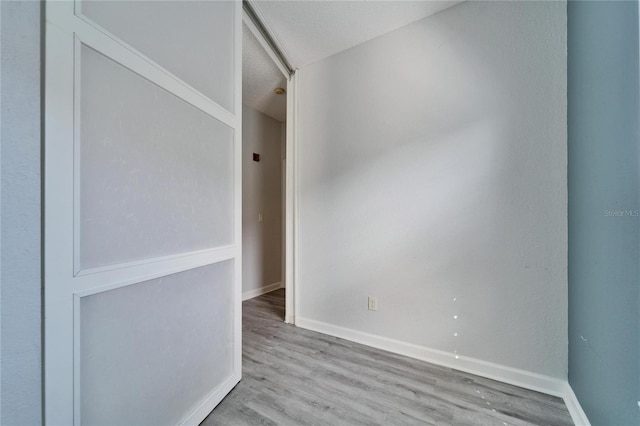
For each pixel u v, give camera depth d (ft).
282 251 13.46
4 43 2.04
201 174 4.24
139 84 3.18
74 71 2.46
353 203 7.29
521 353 5.18
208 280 4.43
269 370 5.69
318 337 7.40
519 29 5.26
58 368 2.34
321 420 4.25
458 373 5.60
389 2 5.85
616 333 3.17
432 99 6.17
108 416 2.82
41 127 2.24
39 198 2.24
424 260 6.22
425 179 6.23
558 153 4.89
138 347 3.19
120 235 2.94
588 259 3.92
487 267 5.52
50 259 2.29
